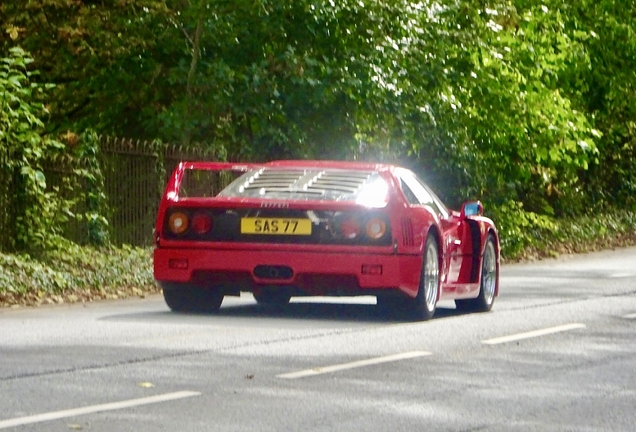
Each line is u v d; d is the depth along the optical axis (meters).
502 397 10.72
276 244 16.58
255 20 29.38
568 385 11.42
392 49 30.22
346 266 16.42
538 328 16.00
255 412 9.84
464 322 16.72
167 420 9.45
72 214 23.23
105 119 31.83
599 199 49.03
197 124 29.23
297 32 29.80
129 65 31.11
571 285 23.78
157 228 17.02
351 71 29.33
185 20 30.72
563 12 42.41
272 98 28.92
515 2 37.50
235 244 16.66
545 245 38.69
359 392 10.84
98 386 10.95
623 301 20.14
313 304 19.34
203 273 16.81
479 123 34.78
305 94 28.67
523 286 23.52
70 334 14.74
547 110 36.25
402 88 30.27
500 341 14.57
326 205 16.47
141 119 31.17
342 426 9.34
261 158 29.33
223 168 17.56
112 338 14.35
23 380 11.24
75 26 31.48
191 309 17.75
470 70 32.06
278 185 17.25
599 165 49.12
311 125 29.64
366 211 16.47
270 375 11.70
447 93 32.03
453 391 10.98
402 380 11.54
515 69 34.94
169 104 31.17
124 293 21.03
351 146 29.81
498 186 35.59
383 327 15.92
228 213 16.77
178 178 17.31
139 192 25.11
